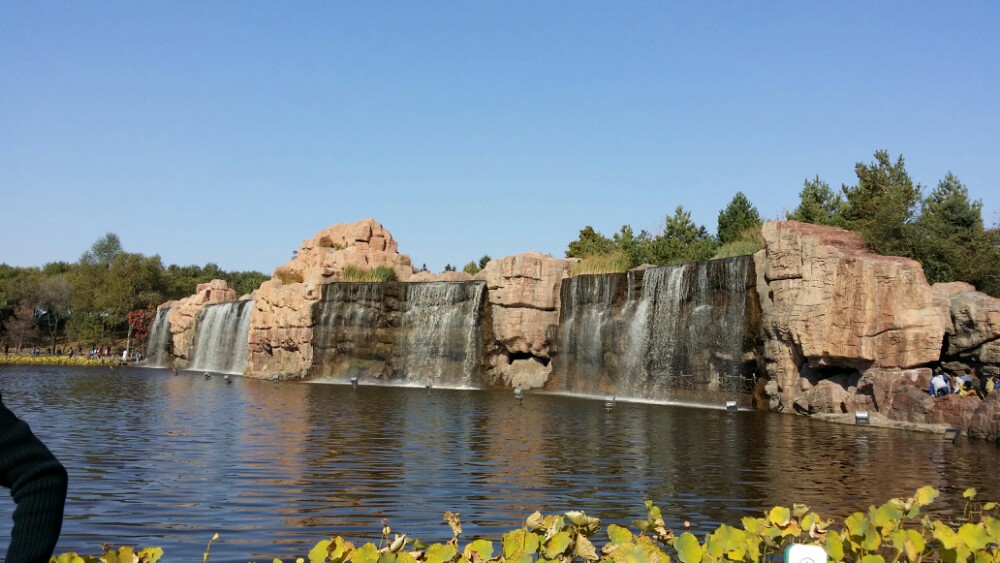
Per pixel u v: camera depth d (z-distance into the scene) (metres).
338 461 16.61
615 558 5.74
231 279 121.62
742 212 56.03
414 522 11.20
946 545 6.08
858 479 15.49
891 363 28.64
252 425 23.25
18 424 3.14
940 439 22.81
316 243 67.00
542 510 12.18
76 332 95.94
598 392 42.44
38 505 3.05
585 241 73.69
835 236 33.94
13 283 94.88
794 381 32.62
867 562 5.58
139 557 5.34
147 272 95.00
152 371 63.56
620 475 15.61
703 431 24.12
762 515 12.09
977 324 28.16
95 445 18.31
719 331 36.62
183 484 13.70
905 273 28.75
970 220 38.31
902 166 48.59
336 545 5.68
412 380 49.78
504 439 21.05
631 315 41.22
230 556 9.29
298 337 54.62
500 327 46.69
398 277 59.12
